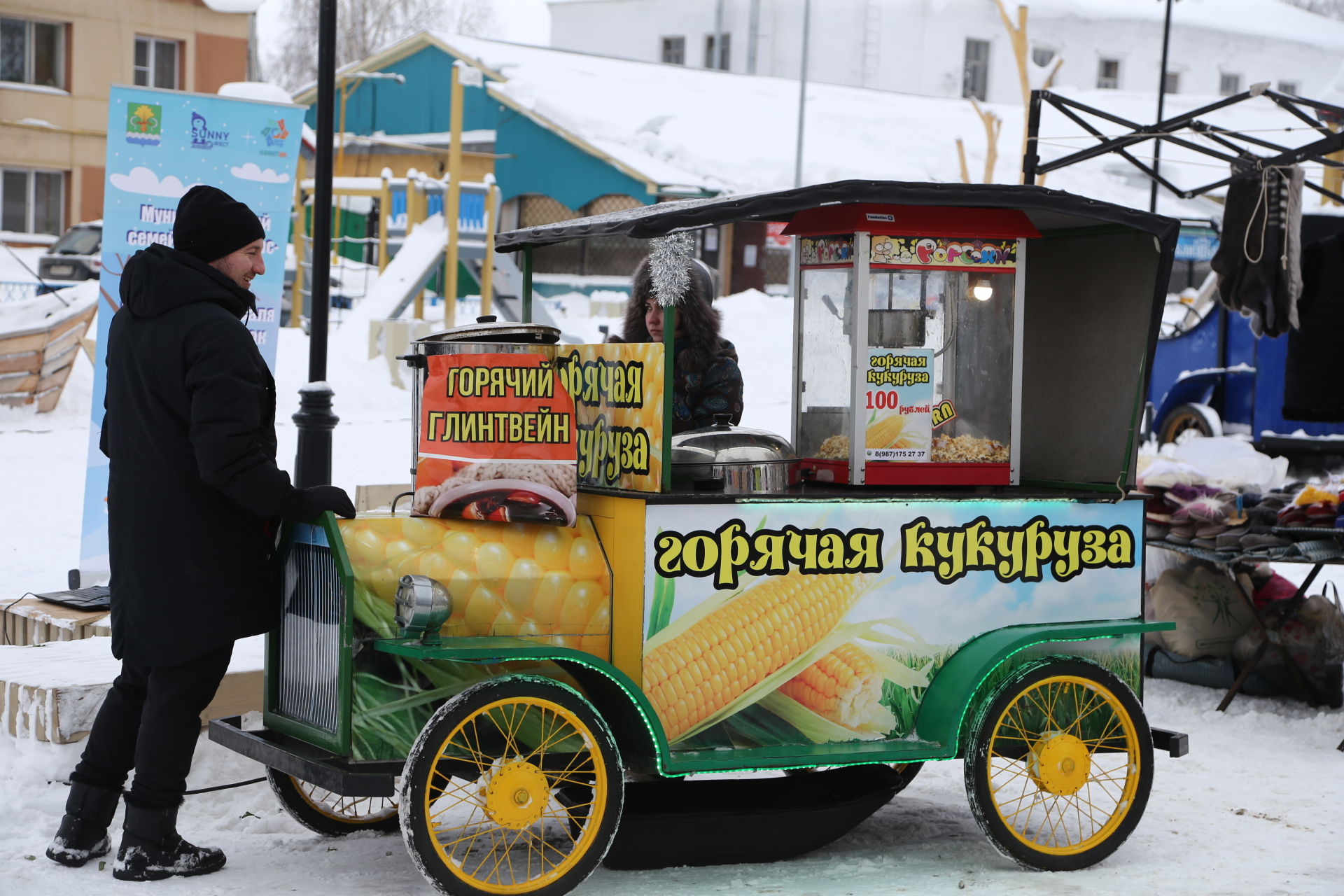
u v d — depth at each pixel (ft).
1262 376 38.70
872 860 16.01
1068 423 18.24
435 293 107.04
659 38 166.40
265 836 16.28
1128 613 16.71
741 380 19.16
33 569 30.99
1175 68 159.53
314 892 14.16
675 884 14.92
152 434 14.26
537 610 14.48
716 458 15.46
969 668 15.52
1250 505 25.58
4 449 49.11
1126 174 110.22
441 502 14.26
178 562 14.26
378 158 120.88
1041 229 18.34
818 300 17.19
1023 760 16.20
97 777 14.92
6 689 17.69
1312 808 18.57
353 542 14.01
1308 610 24.67
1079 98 119.03
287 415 57.88
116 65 106.52
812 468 17.11
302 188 85.05
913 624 15.70
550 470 14.47
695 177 102.89
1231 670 25.05
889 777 16.89
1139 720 16.24
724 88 126.00
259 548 14.69
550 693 13.97
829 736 15.31
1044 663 15.84
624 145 105.81
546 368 14.53
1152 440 44.27
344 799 16.97
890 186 15.20
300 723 14.66
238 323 14.30
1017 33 109.70
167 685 14.46
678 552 14.66
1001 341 16.94
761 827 15.51
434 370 14.39
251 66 120.16
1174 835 17.29
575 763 14.28
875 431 16.48
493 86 110.63
